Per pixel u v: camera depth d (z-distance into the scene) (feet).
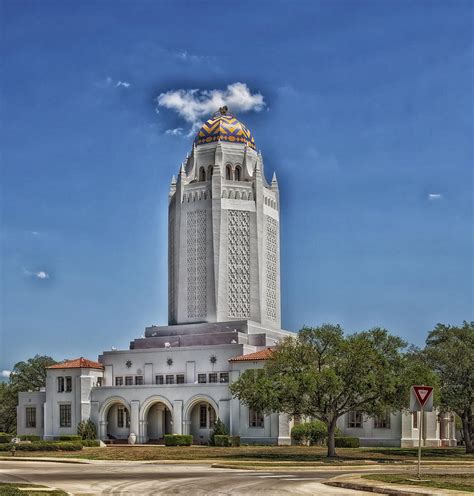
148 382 379.14
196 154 409.28
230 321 377.91
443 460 235.81
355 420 344.69
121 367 386.52
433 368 296.10
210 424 359.05
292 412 269.64
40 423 393.91
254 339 375.25
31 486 134.51
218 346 366.63
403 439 334.03
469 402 291.38
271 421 336.29
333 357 254.68
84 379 377.30
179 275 395.14
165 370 376.48
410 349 311.68
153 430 374.84
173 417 358.64
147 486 140.36
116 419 379.35
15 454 272.92
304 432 328.49
